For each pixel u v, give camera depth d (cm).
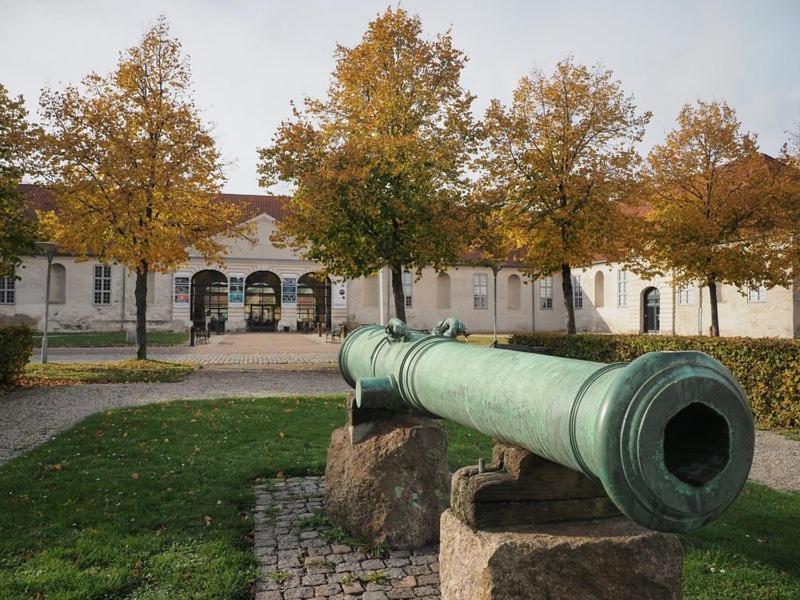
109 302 3841
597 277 3988
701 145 1830
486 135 1648
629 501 188
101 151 1616
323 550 452
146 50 1728
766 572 409
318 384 1431
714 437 204
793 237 1775
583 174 1698
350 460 482
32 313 3716
